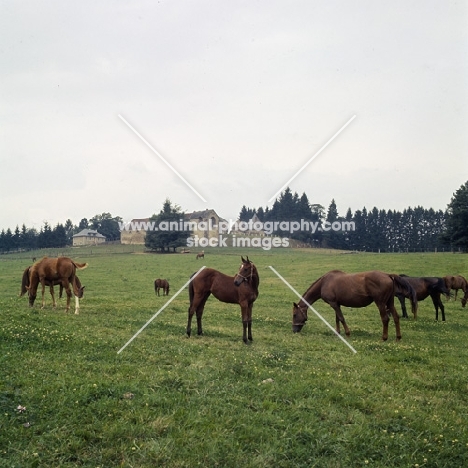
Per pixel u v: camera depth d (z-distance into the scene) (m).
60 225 101.56
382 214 102.50
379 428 7.11
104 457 6.01
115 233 132.62
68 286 16.78
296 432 6.74
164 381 8.55
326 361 10.91
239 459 6.04
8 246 99.06
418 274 39.78
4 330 11.06
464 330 17.19
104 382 8.12
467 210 63.00
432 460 6.27
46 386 7.84
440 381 9.52
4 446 6.10
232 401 7.81
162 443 6.30
